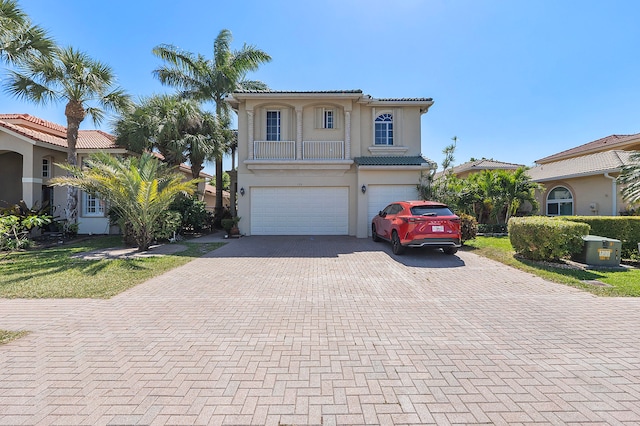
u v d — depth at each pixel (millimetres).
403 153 16000
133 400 2883
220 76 19953
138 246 11641
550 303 5637
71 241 13766
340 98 15055
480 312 5203
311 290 6484
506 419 2648
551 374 3336
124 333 4344
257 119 15867
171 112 15750
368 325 4660
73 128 14000
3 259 9500
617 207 15617
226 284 6930
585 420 2639
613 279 7098
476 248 11383
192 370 3398
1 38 10930
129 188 10438
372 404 2844
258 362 3572
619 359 3652
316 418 2666
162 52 19594
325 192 15586
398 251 10180
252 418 2662
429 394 2986
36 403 2828
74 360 3596
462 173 26141
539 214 19562
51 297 5938
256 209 15594
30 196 14703
